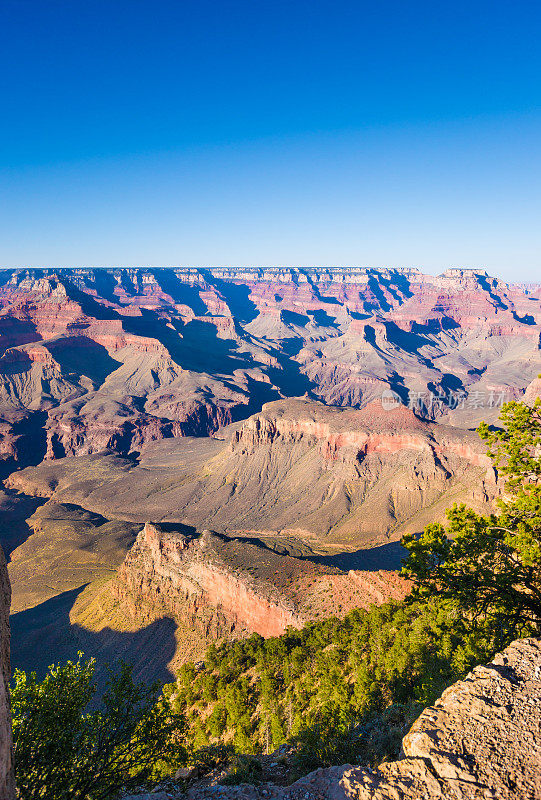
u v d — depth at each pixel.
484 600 21.25
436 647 34.06
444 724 12.67
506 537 21.08
